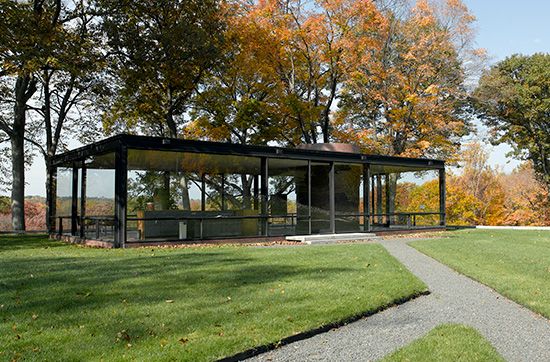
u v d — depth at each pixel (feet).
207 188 54.24
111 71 80.02
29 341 16.61
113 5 72.08
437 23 96.99
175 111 90.89
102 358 15.16
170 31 75.25
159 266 32.55
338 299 23.36
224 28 83.76
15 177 79.77
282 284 26.71
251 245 52.54
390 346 17.83
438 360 15.96
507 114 130.93
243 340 17.17
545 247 49.78
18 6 61.93
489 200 120.26
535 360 16.71
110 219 48.60
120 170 47.37
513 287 27.96
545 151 131.13
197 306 21.49
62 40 64.80
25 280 26.84
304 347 17.63
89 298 22.68
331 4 87.61
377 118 113.50
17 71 64.49
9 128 81.15
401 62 101.65
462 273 33.78
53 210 64.69
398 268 33.91
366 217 68.39
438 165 78.23
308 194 62.59
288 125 99.96
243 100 88.79
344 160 65.05
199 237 52.85
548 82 123.34
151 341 16.81
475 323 21.33
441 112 102.01
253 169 58.13
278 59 92.63
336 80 97.71
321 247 48.37
